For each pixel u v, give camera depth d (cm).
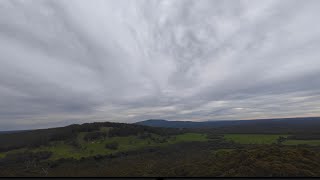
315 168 2428
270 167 2489
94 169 5188
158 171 3766
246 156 3155
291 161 2642
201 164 3488
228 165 3091
